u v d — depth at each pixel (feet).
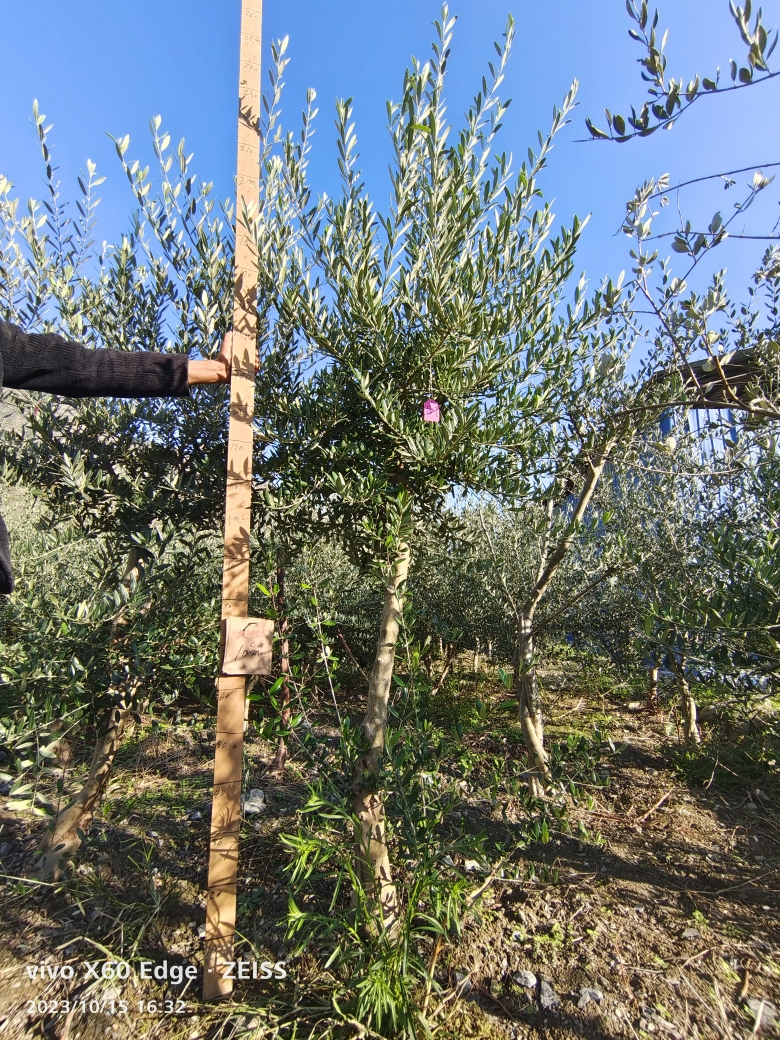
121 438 7.28
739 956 5.68
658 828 8.21
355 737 5.58
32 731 5.77
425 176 5.75
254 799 8.58
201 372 5.28
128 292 7.50
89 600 7.32
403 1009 4.49
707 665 6.75
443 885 4.97
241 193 5.17
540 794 8.09
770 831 8.13
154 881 6.69
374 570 6.39
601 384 7.50
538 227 6.36
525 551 11.95
